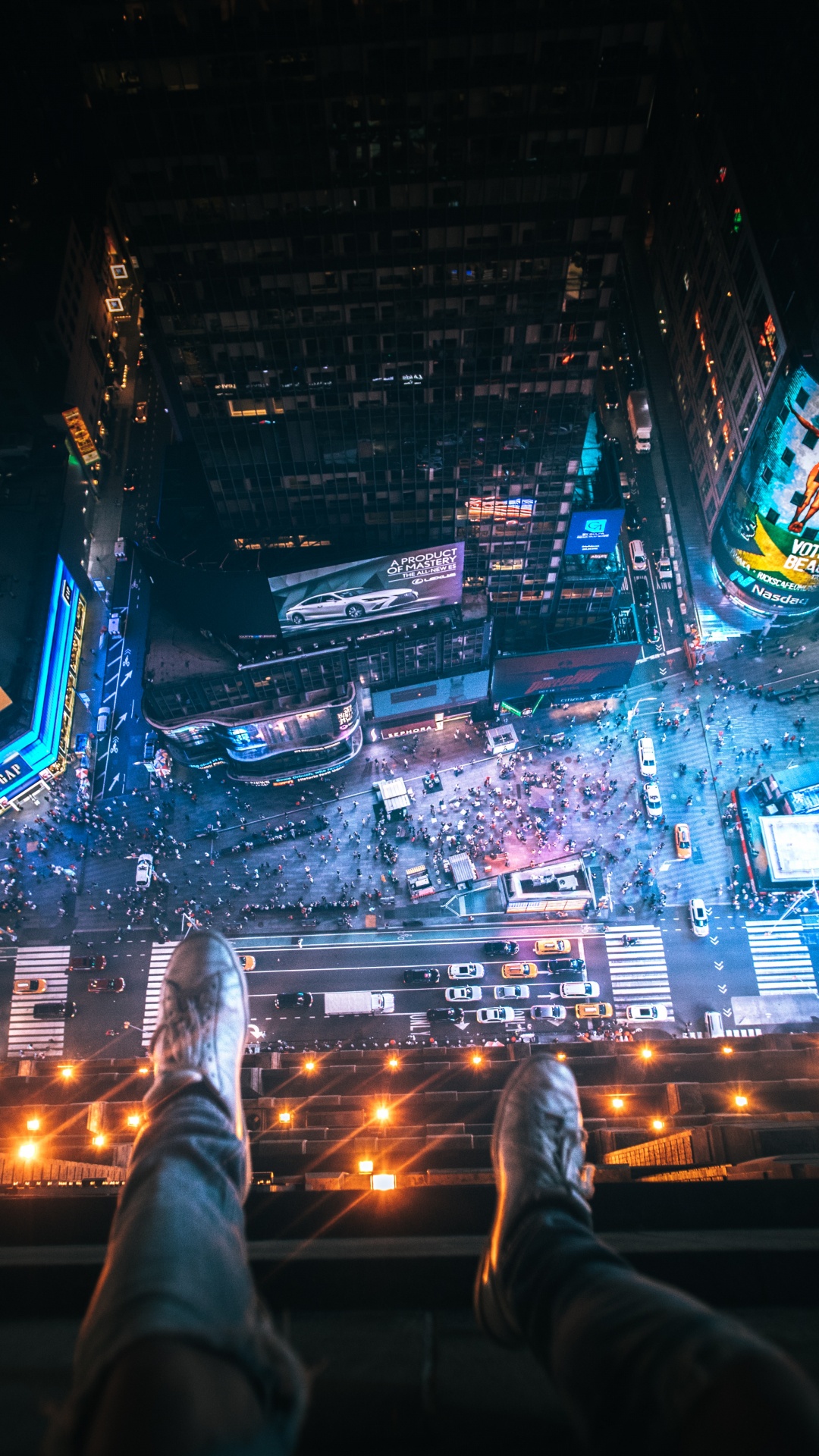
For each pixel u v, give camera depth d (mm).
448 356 68625
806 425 79375
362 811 93438
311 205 59719
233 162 57438
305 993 84938
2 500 98750
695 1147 27047
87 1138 42750
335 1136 41719
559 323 66812
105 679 100562
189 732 90125
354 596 80750
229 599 79875
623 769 94688
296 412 72688
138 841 91750
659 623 101938
